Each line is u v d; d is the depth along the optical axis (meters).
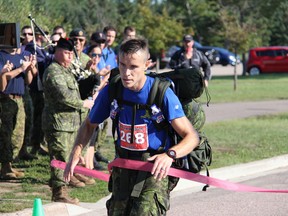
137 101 8.41
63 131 13.91
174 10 99.56
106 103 8.76
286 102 40.91
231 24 60.34
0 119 15.91
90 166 9.72
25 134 18.31
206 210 14.08
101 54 18.02
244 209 14.17
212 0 89.69
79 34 16.53
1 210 12.81
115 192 8.68
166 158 8.05
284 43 95.44
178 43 64.19
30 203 13.49
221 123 28.58
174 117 8.32
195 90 9.48
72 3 51.88
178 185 16.47
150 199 8.40
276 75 71.00
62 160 13.93
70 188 15.34
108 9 65.44
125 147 8.61
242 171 18.34
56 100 13.87
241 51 60.22
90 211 13.62
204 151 9.38
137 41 8.23
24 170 17.20
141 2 64.75
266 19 83.62
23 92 16.16
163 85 8.36
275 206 14.44
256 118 31.05
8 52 16.08
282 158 19.89
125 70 8.16
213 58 87.12
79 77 14.97
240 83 59.09
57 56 14.01
